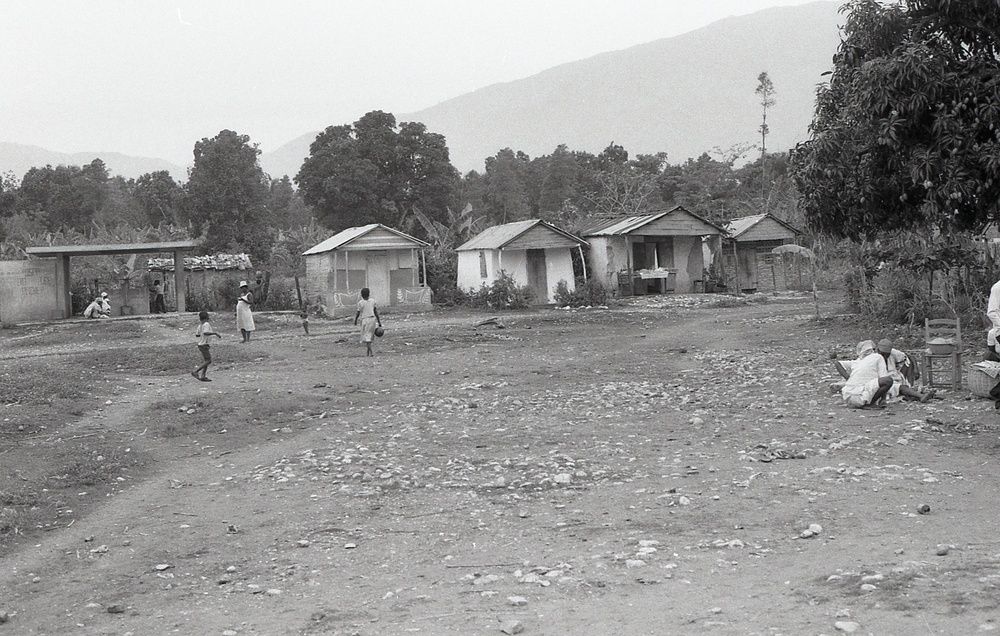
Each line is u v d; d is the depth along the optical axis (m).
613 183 80.69
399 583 7.75
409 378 22.05
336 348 29.33
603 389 19.05
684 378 20.47
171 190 92.56
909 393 14.93
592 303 46.72
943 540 7.75
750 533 8.46
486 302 46.88
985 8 15.59
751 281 57.38
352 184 76.75
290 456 13.64
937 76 15.53
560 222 61.69
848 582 6.75
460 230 60.34
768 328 31.28
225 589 7.96
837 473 10.42
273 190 119.94
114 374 24.36
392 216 79.31
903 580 6.63
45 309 44.53
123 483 12.45
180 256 45.50
